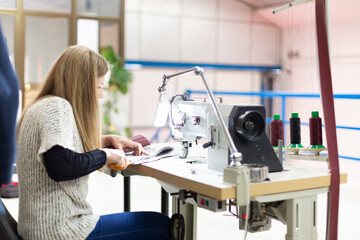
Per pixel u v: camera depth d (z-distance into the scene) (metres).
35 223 1.58
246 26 13.42
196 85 12.94
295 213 1.65
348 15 12.07
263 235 3.22
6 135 1.30
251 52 13.56
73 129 1.64
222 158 1.75
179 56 12.39
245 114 1.68
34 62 8.38
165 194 2.76
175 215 1.83
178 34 12.31
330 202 1.72
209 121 1.83
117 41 9.33
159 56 12.03
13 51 8.15
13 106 1.29
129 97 11.86
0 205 1.60
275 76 13.78
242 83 13.70
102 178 5.27
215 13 12.86
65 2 8.54
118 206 4.07
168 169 1.82
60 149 1.52
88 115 1.70
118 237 1.69
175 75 1.99
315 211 1.71
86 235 1.61
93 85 1.70
